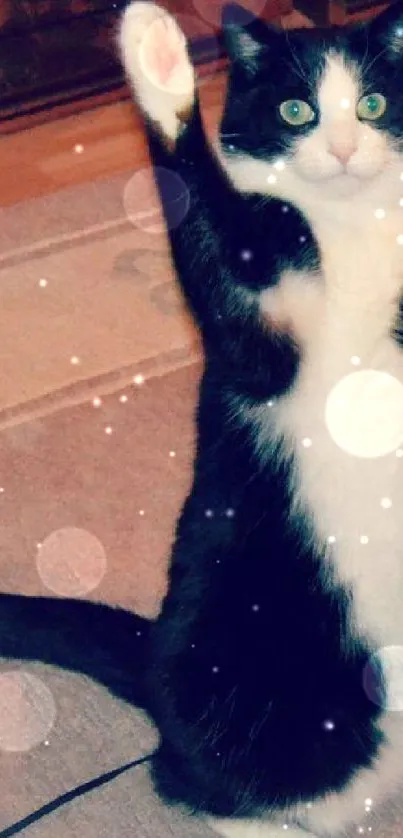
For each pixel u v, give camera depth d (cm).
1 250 100
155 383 86
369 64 52
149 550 75
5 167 112
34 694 67
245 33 53
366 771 58
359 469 54
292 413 54
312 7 121
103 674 63
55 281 96
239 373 54
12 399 85
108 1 117
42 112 119
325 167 51
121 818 61
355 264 53
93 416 83
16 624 63
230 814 60
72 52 119
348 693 57
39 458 81
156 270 96
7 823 61
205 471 56
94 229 102
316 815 60
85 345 89
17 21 117
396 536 55
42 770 64
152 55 50
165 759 61
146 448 81
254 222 53
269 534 55
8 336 91
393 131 52
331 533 55
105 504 78
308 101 52
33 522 77
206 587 57
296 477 54
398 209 53
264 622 56
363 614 56
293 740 57
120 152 113
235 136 53
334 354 54
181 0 114
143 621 64
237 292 53
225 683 57
